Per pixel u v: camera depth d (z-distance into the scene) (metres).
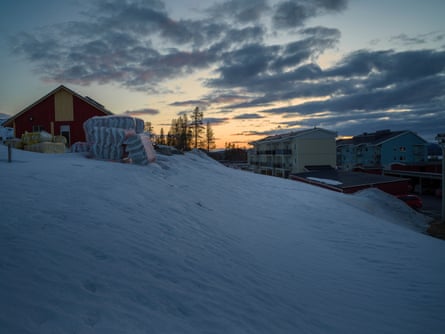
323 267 5.95
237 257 5.24
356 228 10.02
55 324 2.23
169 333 2.53
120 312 2.61
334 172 38.19
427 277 5.91
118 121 13.03
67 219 4.46
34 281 2.73
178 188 9.51
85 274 3.10
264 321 3.24
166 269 3.78
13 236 3.56
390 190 28.17
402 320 4.06
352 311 4.15
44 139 15.87
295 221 9.84
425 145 57.34
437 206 30.17
